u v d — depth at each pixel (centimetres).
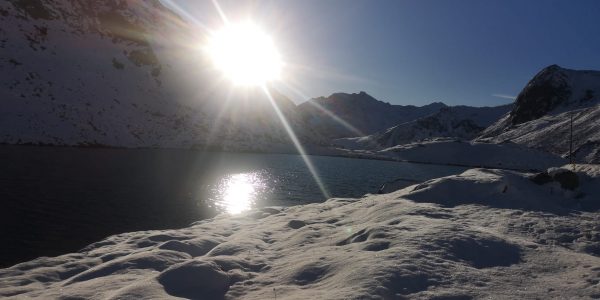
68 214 2753
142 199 3591
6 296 1009
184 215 3077
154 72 14038
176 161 7788
